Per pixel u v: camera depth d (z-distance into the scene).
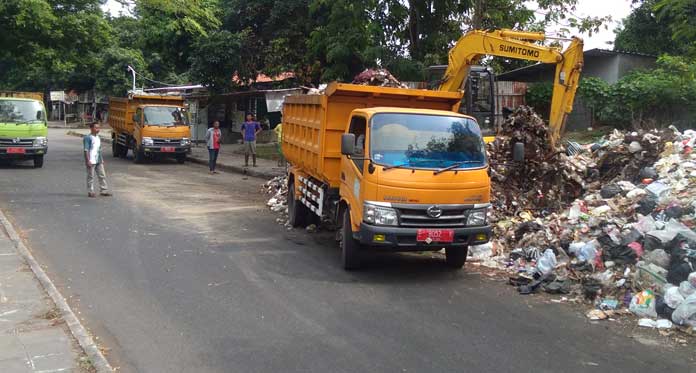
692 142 10.83
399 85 14.04
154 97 25.39
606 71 24.97
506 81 27.11
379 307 7.02
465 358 5.56
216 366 5.34
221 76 28.50
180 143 24.53
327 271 8.60
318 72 26.91
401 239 7.79
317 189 10.20
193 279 8.08
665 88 21.00
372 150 8.11
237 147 31.53
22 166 21.77
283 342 5.91
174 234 10.88
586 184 11.26
